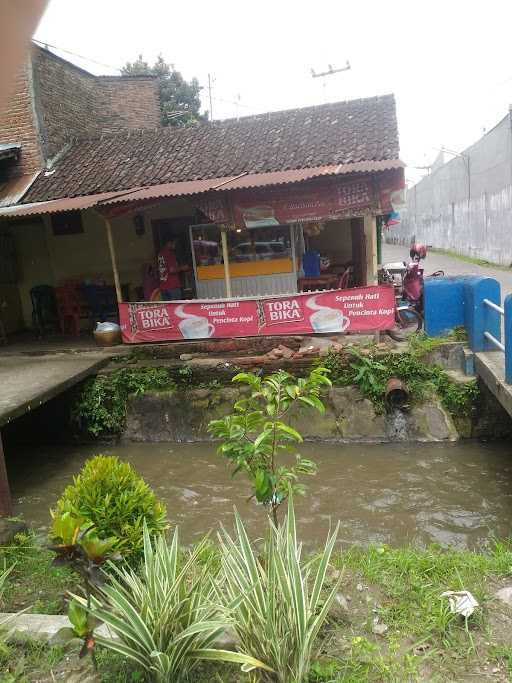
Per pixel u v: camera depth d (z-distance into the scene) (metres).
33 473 7.68
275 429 3.32
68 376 8.40
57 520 3.05
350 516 5.81
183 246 11.93
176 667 2.49
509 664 2.71
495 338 7.63
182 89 22.98
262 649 2.47
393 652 2.83
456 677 2.66
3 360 9.99
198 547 3.08
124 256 12.19
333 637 2.98
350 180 8.83
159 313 9.42
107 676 2.79
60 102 12.91
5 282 12.28
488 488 6.21
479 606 3.12
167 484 6.97
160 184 10.67
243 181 9.25
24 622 3.26
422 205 36.78
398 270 12.27
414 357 7.93
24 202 11.09
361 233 11.20
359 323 8.57
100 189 10.93
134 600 2.71
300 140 11.31
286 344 8.88
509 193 19.88
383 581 3.51
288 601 2.53
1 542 4.46
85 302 12.18
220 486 6.82
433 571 3.62
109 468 4.06
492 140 21.67
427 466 6.89
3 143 12.31
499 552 4.00
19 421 8.99
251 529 5.69
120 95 15.06
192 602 2.60
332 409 7.98
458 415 7.67
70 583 3.89
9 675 2.81
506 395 6.02
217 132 12.66
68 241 12.35
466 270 19.83
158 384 8.69
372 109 11.90
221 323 9.13
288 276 10.52
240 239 10.55
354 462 7.17
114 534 3.68
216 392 8.44
